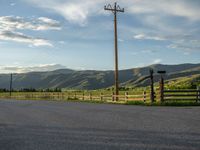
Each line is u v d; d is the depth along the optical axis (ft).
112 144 31.68
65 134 38.68
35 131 41.86
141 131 40.40
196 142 32.40
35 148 30.01
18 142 33.42
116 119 55.47
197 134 37.68
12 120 57.26
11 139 35.47
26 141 34.01
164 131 40.24
